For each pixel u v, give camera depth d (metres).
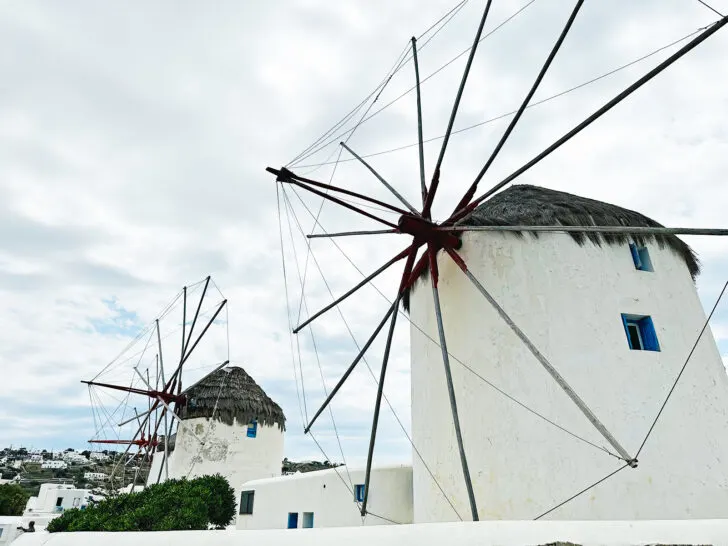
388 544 4.71
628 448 9.57
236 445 28.08
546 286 10.96
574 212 11.65
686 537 4.39
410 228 10.49
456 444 11.18
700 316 11.62
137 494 15.01
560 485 9.35
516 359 10.53
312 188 10.58
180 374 28.92
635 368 10.30
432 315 13.20
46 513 39.00
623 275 11.30
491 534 4.59
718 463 10.00
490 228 9.27
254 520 20.64
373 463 16.42
